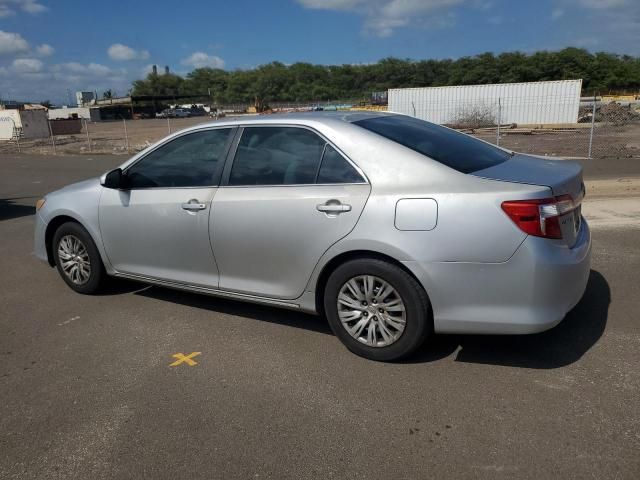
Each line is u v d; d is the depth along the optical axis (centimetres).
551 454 260
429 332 346
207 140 420
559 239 318
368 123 381
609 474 245
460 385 326
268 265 387
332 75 11294
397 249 330
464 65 9581
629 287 471
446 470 253
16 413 315
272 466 261
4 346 407
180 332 421
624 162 1381
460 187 322
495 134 2666
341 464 260
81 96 12425
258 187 388
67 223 502
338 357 369
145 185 450
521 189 311
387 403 310
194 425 296
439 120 3281
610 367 338
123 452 276
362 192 344
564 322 405
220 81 13575
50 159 2283
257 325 429
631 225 686
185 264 432
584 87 8700
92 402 324
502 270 312
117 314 462
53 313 471
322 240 357
